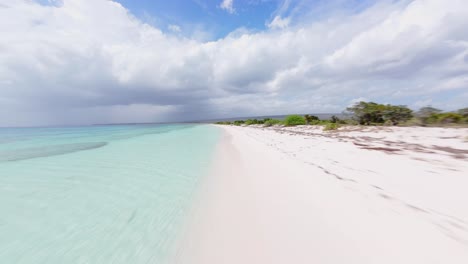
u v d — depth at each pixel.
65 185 5.53
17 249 2.86
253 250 2.57
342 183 4.75
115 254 2.69
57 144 15.88
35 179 6.09
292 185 4.77
